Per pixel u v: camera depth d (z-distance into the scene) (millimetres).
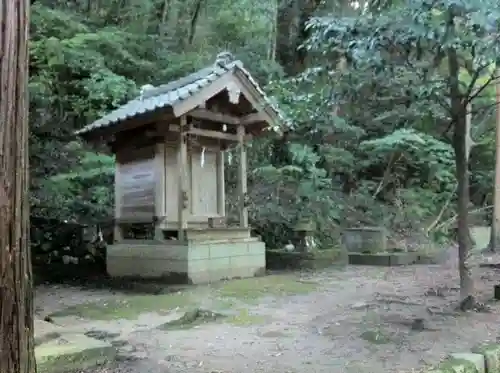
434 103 5820
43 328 4449
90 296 7125
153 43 14016
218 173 9484
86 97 12016
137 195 8867
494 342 4203
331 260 10664
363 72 5281
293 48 15852
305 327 4934
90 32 12680
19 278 2104
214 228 8586
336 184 15531
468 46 4523
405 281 8117
